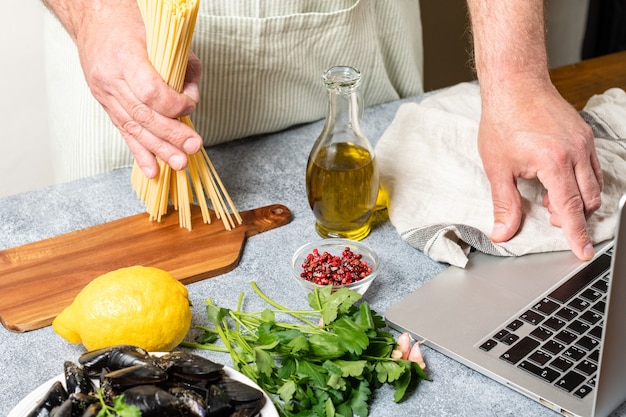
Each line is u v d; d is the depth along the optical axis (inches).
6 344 37.0
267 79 53.8
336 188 41.3
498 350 35.1
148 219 45.3
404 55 62.1
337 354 32.8
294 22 52.7
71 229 45.1
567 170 41.7
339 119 40.9
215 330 36.9
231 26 51.3
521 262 41.2
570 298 38.0
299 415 31.9
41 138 85.5
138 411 27.5
